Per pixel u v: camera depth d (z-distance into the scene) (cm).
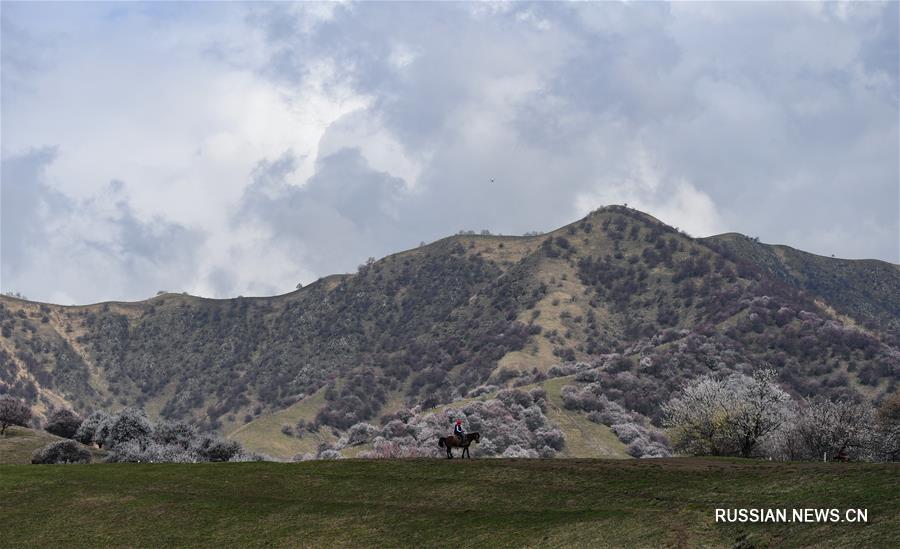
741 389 8975
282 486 5775
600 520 4412
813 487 4416
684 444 9338
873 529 3638
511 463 5775
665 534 4081
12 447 11375
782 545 3719
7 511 5628
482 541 4391
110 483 6125
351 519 4975
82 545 4966
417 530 4688
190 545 4841
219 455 11050
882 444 8512
